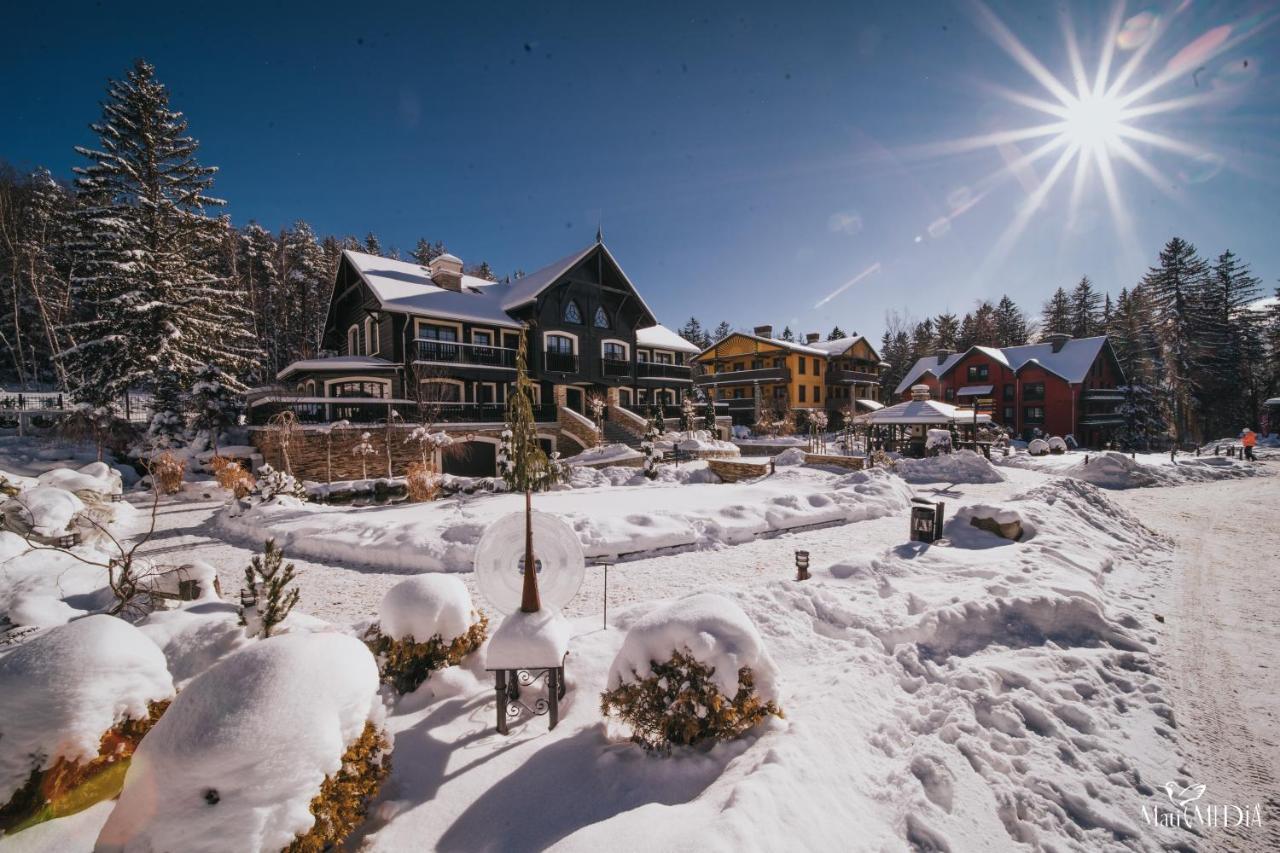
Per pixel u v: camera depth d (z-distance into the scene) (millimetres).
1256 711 4320
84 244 23125
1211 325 43594
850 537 10750
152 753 2193
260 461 19266
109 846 2102
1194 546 10000
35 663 2584
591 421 27422
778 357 44000
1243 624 6109
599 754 3359
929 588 6457
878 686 4316
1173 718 4211
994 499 15414
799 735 3330
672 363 38219
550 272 29750
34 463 17312
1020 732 3818
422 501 14281
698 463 22062
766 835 2305
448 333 25359
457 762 3305
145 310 22281
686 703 3295
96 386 22188
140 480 17484
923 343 67562
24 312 33469
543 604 4414
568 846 2252
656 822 2393
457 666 4488
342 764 2500
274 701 2301
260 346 41500
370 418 21031
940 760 3387
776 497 12734
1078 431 40188
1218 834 3037
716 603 3707
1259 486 18391
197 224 25688
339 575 8531
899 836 2750
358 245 61688
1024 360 44125
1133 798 3305
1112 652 5215
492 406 23953
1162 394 44156
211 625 4457
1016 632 5547
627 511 11375
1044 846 2850
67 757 2506
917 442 26141
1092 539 9438
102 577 6719
